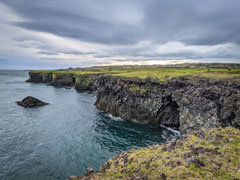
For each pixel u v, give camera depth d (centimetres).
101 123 5859
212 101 4219
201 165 1431
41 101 8494
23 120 5766
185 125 4794
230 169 1330
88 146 4022
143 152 2095
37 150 3728
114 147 4006
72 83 17662
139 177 1525
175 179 1322
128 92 6731
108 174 1878
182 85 5619
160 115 5897
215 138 1859
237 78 4950
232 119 3541
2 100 8888
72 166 3188
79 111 7362
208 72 6844
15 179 2769
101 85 8588
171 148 1919
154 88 6203
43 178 2825
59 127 5238
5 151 3616
